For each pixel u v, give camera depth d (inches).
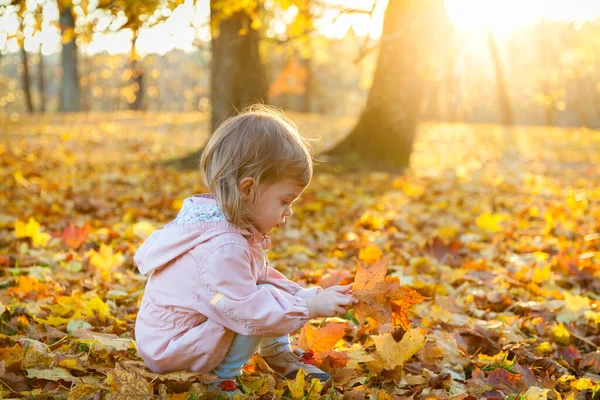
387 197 307.4
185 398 79.4
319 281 146.6
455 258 180.7
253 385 88.4
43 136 604.7
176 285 84.7
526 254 195.3
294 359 96.0
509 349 111.9
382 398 84.7
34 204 249.0
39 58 1788.9
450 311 132.0
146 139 630.5
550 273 163.5
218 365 88.1
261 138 84.1
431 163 497.0
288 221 237.8
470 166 485.4
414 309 130.6
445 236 209.3
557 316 131.3
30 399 84.4
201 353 83.6
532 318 131.0
